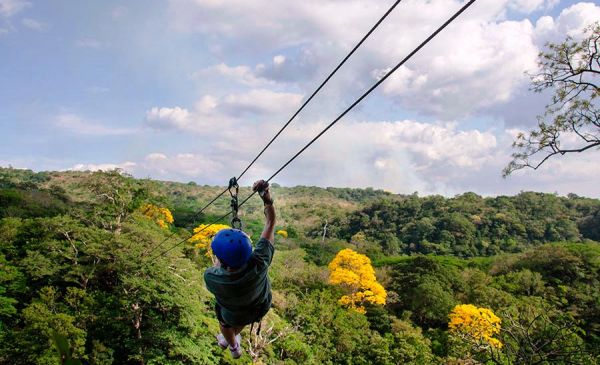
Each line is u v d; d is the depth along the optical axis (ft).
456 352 65.05
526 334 35.60
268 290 10.20
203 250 132.77
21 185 266.77
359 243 285.84
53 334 5.18
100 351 73.36
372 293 127.44
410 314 137.80
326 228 351.46
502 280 147.13
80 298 83.46
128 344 77.82
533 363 34.32
